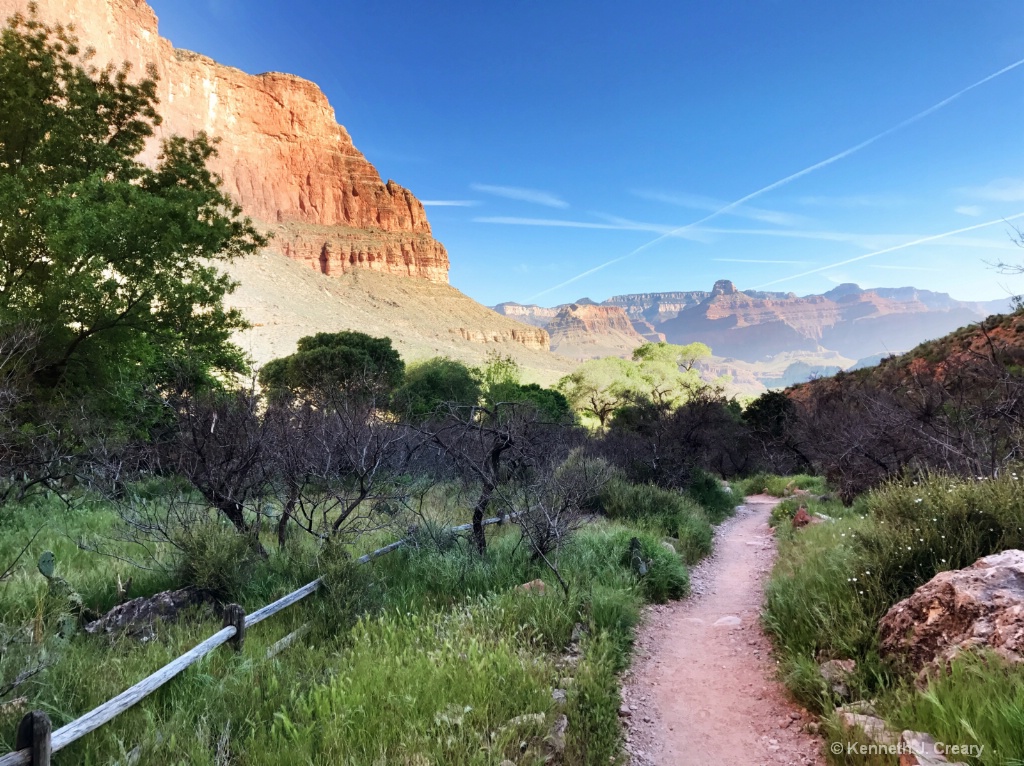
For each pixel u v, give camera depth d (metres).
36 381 12.69
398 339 130.50
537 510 7.63
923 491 5.64
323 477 7.58
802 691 4.00
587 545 7.78
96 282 13.01
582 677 4.17
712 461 30.61
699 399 26.91
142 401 9.27
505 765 3.01
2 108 14.62
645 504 11.55
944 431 10.16
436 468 12.42
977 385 11.30
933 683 3.18
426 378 38.16
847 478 13.62
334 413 8.86
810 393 35.34
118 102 17.39
